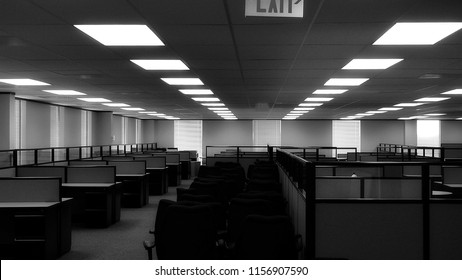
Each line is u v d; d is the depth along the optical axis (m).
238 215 3.22
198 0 2.69
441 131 17.14
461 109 11.69
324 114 13.94
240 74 5.66
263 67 5.09
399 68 5.13
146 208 7.02
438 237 2.56
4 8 2.86
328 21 3.12
